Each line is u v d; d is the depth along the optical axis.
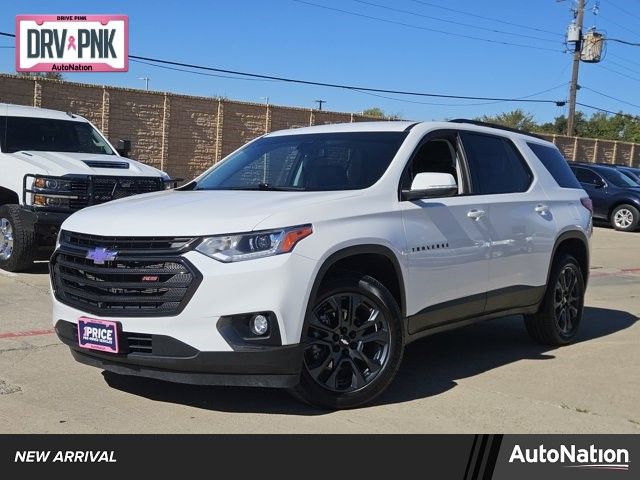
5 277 9.09
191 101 21.89
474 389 5.32
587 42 38.62
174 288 4.19
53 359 5.66
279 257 4.20
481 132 6.16
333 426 4.41
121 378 5.24
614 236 19.83
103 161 9.83
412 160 5.32
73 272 4.66
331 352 4.57
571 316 7.02
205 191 5.34
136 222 4.42
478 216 5.62
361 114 26.61
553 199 6.66
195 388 5.05
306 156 5.52
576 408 4.96
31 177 9.15
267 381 4.26
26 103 18.34
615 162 40.66
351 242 4.55
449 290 5.35
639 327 7.94
